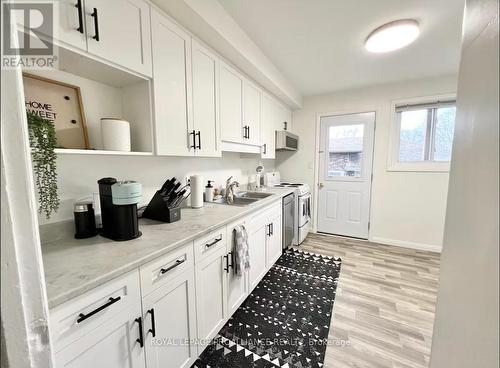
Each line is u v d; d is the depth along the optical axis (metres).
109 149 1.18
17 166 0.40
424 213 3.08
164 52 1.35
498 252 0.39
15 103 0.40
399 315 1.78
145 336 0.99
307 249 3.12
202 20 1.43
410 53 2.27
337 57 2.37
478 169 0.49
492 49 0.44
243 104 2.28
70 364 0.73
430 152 3.02
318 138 3.69
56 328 0.68
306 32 1.91
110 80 1.30
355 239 3.51
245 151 2.45
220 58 1.88
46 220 1.11
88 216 1.15
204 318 1.37
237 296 1.76
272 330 1.63
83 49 0.96
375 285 2.21
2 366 0.39
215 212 1.75
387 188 3.27
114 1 1.07
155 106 1.32
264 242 2.27
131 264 0.89
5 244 0.38
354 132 3.44
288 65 2.56
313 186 3.80
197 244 1.28
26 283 0.42
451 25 1.80
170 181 1.54
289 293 2.08
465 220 0.55
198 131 1.67
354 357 1.41
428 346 1.49
